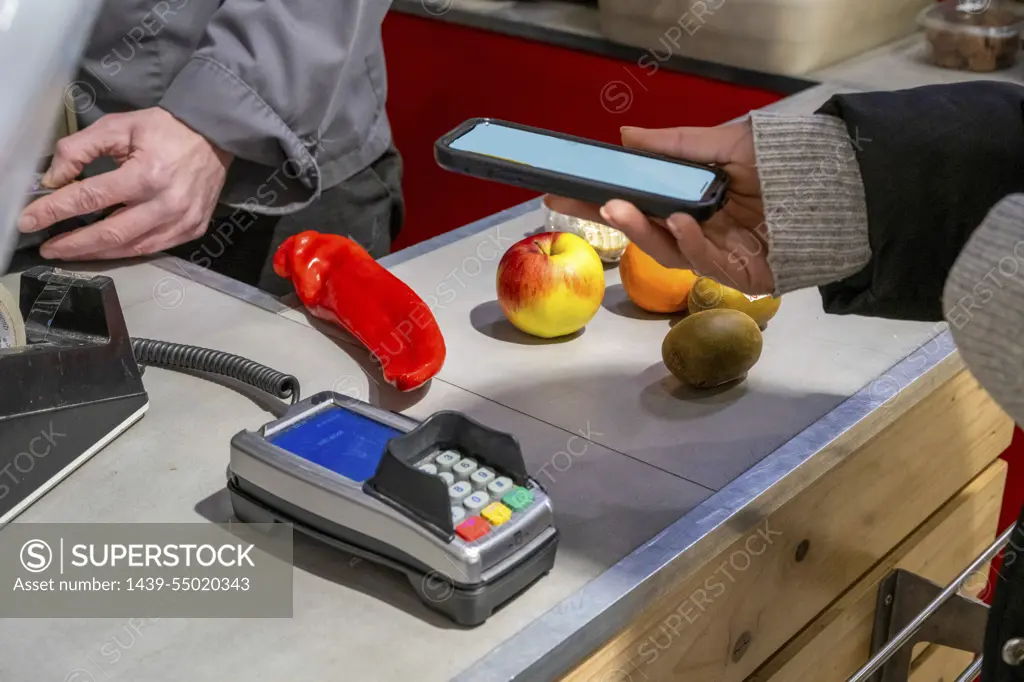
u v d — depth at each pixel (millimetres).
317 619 588
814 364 854
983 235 569
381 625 583
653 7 1677
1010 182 690
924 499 936
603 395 811
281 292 1337
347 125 1312
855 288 751
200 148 1066
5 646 572
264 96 1084
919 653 1049
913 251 709
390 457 600
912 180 690
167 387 818
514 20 1889
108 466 725
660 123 1764
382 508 596
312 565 631
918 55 1706
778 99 1612
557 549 637
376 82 1362
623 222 705
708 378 798
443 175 2119
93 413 724
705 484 701
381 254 1437
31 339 736
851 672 912
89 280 729
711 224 794
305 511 631
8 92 325
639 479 707
